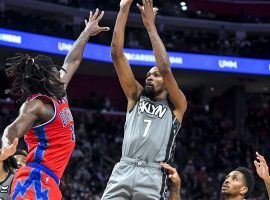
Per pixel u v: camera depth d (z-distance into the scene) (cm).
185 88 2773
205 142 2239
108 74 2550
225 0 2898
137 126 457
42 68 399
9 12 2062
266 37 2759
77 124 2159
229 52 2406
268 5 2892
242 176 559
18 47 1978
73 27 2141
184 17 2589
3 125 1866
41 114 388
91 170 1823
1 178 493
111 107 2405
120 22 482
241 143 2266
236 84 2653
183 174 1916
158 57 460
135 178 443
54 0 2364
